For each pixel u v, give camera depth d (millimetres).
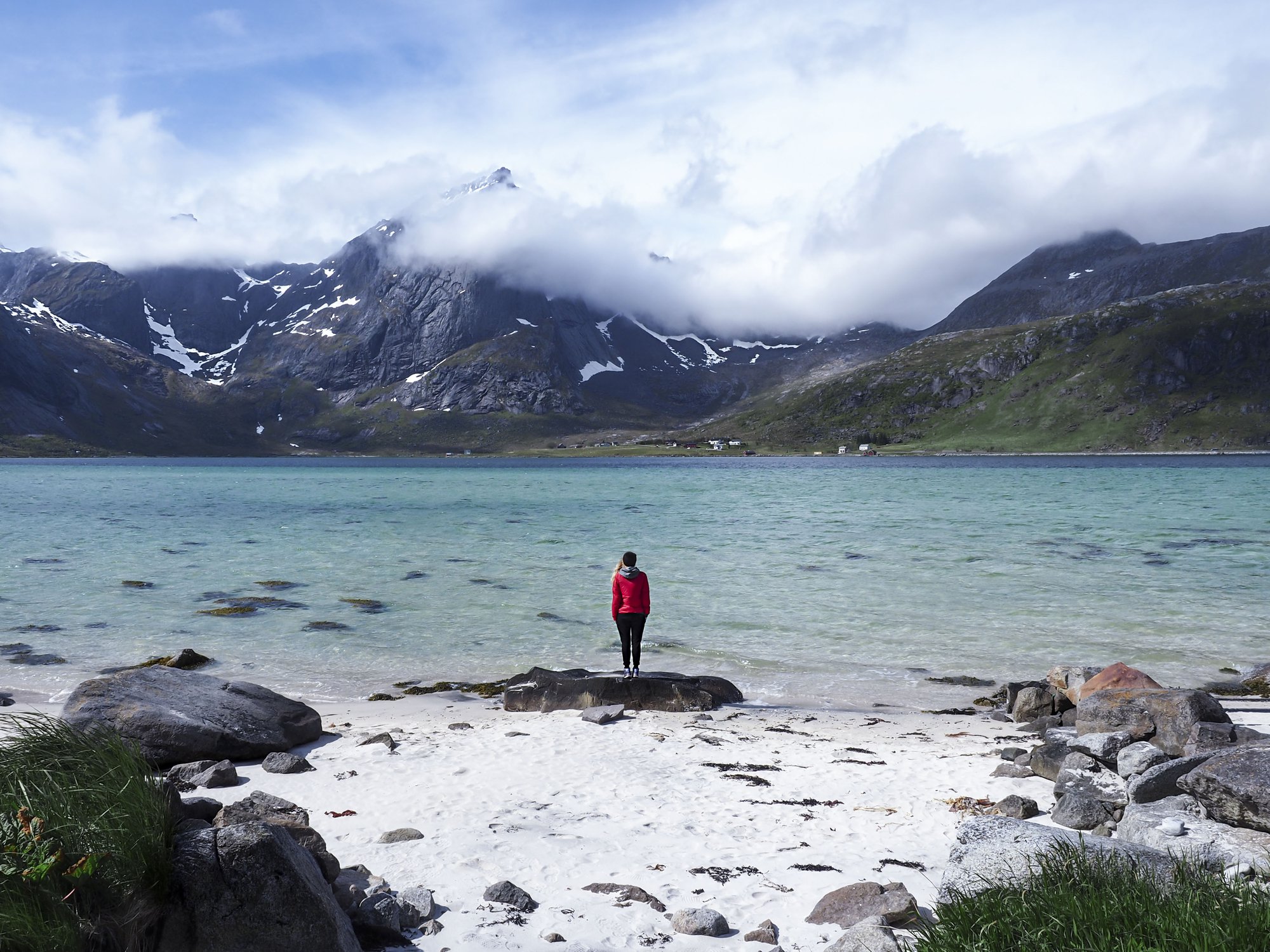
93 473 182125
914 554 41500
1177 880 5488
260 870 5348
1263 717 14602
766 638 23812
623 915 6832
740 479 144500
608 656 22047
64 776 5930
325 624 25969
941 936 5312
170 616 27250
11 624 25859
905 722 15781
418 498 93812
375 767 12000
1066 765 11000
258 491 109375
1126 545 44812
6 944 4441
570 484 131125
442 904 7051
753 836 9000
